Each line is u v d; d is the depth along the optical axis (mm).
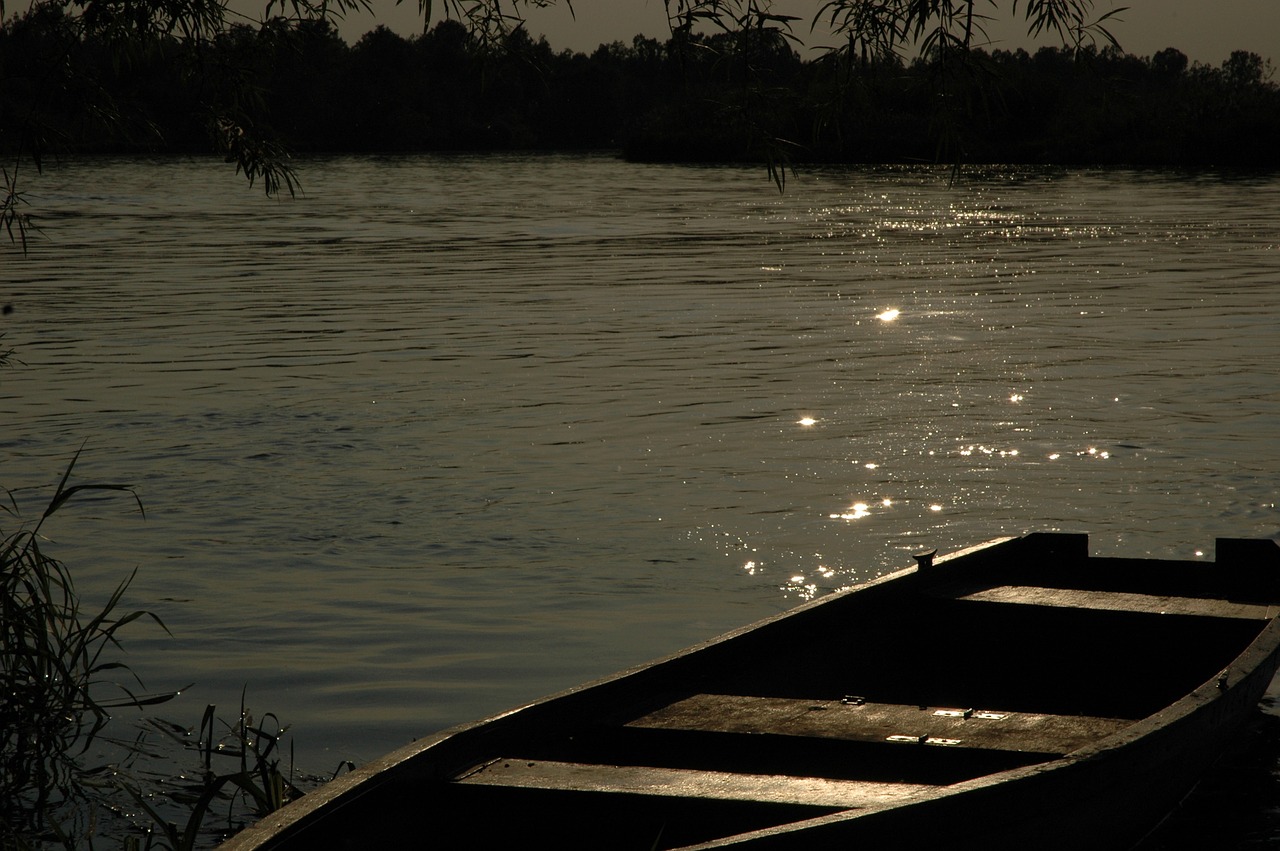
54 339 20922
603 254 35750
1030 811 4812
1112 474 12273
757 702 6277
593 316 23641
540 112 141875
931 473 12406
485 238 41375
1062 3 6215
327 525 10875
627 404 15734
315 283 29172
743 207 55406
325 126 125375
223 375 17688
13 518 11016
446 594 9281
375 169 97062
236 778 5621
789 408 15438
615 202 58969
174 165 105750
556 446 13617
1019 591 8172
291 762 6703
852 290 27344
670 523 10906
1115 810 5371
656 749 5938
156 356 19281
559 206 56656
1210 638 7598
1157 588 8648
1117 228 42625
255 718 7258
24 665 7059
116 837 5855
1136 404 15430
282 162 8258
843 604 7465
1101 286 27594
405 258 35031
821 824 4266
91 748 6785
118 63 7758
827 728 5938
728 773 5223
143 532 10688
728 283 28703
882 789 5012
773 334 21344
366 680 7793
